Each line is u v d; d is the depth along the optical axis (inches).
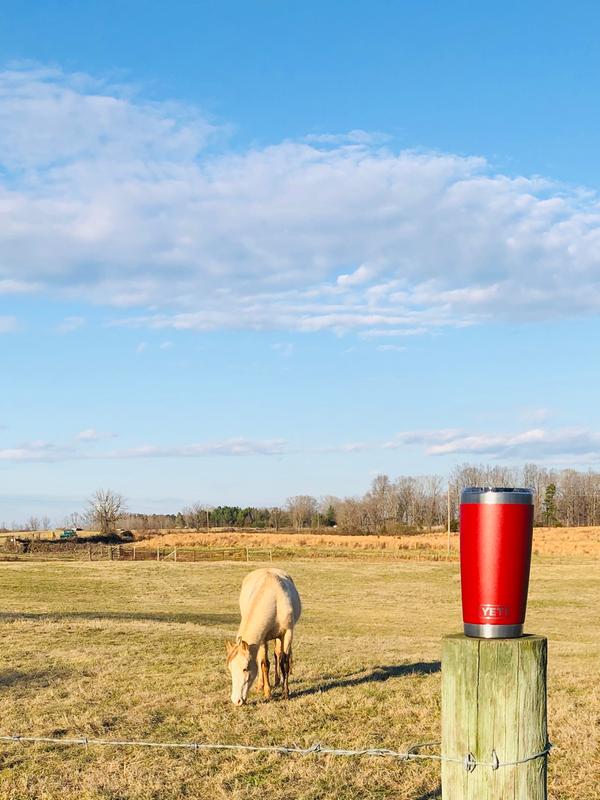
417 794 273.0
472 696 120.5
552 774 283.6
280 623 425.7
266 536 3110.2
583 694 416.2
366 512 4881.9
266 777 293.6
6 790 283.6
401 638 828.6
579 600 1448.1
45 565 2012.8
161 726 362.3
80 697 417.4
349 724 360.8
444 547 2755.9
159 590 1577.3
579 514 4835.1
